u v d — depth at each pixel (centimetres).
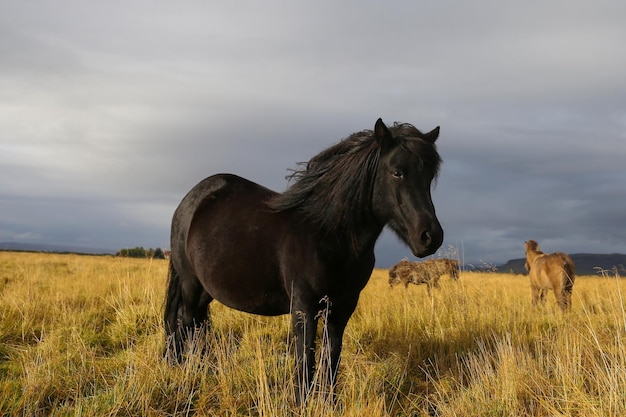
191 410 365
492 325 587
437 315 620
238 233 401
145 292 755
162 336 532
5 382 397
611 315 593
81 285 1002
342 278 357
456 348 508
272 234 379
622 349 376
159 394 377
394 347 515
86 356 487
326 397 337
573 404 343
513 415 338
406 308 683
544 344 510
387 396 396
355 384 387
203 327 482
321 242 352
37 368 406
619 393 327
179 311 495
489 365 408
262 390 327
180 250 476
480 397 366
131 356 436
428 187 342
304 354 345
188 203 484
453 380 424
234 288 402
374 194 352
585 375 388
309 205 368
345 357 477
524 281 1555
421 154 337
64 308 655
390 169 340
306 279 352
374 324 602
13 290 846
